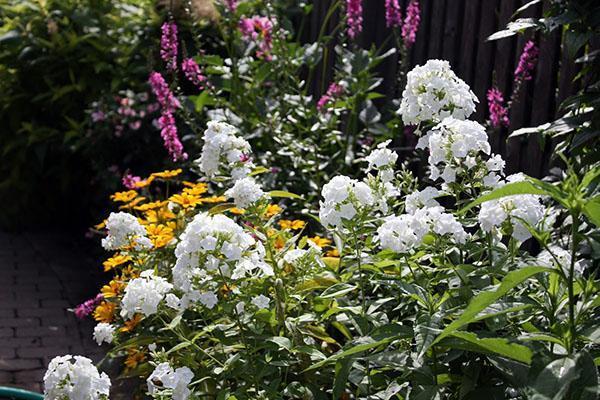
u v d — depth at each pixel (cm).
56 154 776
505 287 210
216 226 277
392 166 314
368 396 266
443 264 275
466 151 273
